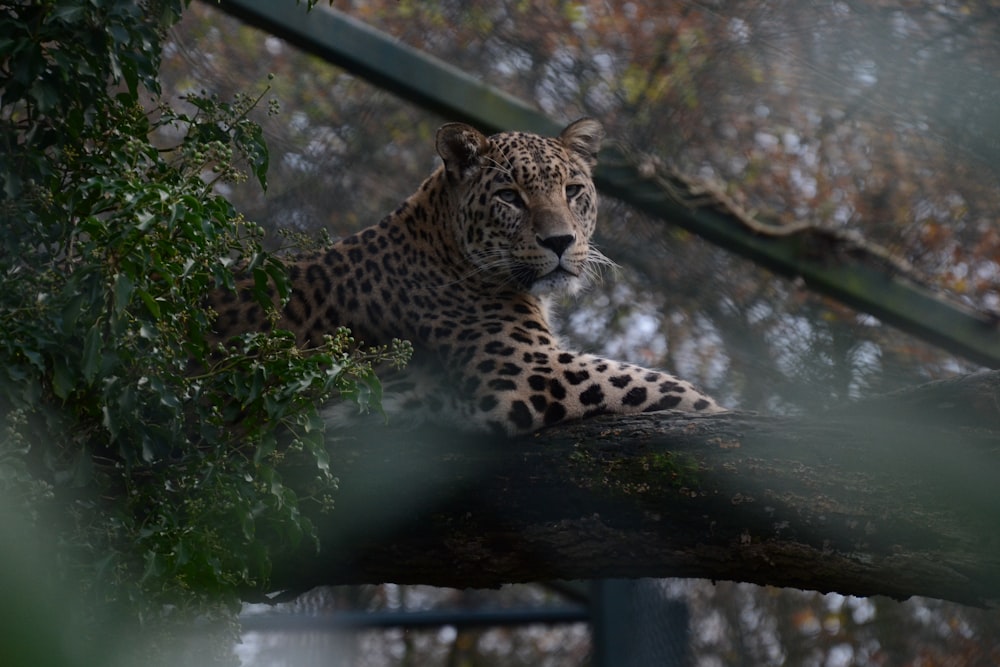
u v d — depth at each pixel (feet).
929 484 22.47
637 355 55.42
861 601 71.82
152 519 21.68
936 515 22.31
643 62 49.16
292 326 31.94
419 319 33.27
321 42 40.47
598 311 55.06
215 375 22.07
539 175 35.32
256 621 49.29
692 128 50.03
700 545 24.32
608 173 44.14
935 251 51.93
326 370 22.43
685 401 29.63
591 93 48.98
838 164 51.90
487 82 48.70
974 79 47.39
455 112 41.63
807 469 23.21
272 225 51.19
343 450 26.04
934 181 51.55
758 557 23.85
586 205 37.06
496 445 25.77
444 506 25.58
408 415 30.40
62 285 21.04
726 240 45.27
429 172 53.52
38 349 20.15
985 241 51.75
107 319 20.31
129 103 23.16
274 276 22.70
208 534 20.71
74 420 21.48
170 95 49.93
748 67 49.14
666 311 55.26
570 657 74.54
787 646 71.15
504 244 34.63
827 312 54.60
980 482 22.17
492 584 26.84
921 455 22.65
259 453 21.06
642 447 24.58
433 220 35.63
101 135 23.18
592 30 49.19
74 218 23.02
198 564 20.59
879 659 70.38
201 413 22.00
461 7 49.06
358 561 26.43
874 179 51.90
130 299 19.77
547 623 50.75
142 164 23.52
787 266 45.42
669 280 54.08
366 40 40.86
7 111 26.58
